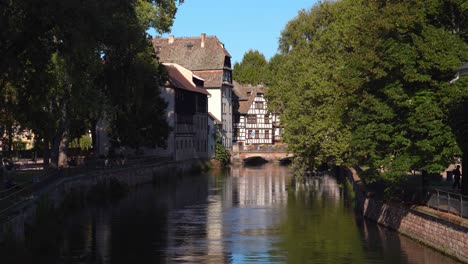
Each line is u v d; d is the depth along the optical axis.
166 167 70.38
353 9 51.94
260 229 33.56
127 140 61.44
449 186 35.84
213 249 28.22
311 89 53.06
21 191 31.72
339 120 35.84
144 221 36.53
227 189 56.44
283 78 68.81
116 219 37.16
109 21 27.97
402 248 26.81
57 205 37.97
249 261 25.73
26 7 24.88
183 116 85.31
